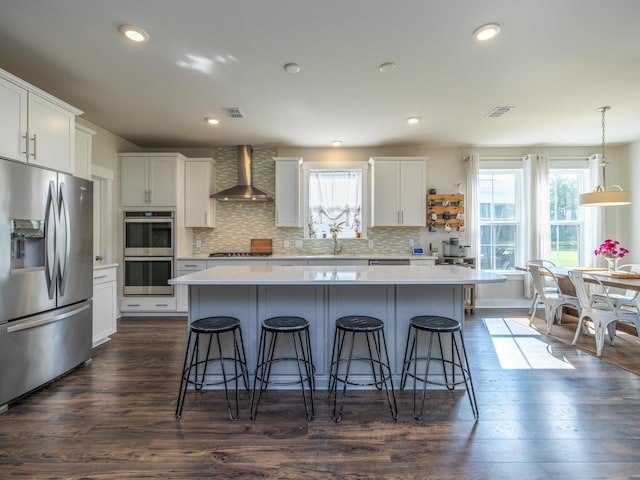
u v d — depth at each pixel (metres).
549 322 3.71
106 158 4.12
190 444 1.73
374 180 4.68
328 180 5.04
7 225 2.06
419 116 3.64
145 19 2.00
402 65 2.55
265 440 1.77
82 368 2.71
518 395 2.26
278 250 5.00
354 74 2.69
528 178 4.80
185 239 4.68
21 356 2.15
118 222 4.34
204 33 2.14
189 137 4.41
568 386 2.39
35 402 2.16
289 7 1.89
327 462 1.60
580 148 4.93
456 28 2.09
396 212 4.68
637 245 4.61
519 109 3.46
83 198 2.70
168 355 3.02
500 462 1.60
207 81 2.80
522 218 4.94
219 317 2.23
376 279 2.09
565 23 2.04
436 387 2.38
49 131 2.44
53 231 2.38
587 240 4.93
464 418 1.98
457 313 2.37
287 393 2.32
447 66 2.56
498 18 2.00
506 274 4.98
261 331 2.35
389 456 1.64
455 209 4.89
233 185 4.96
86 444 1.72
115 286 3.56
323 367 2.39
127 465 1.57
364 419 1.97
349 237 5.02
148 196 4.37
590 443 1.74
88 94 3.06
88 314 2.78
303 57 2.43
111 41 2.23
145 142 4.64
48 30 2.10
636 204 4.62
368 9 1.91
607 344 3.31
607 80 2.81
